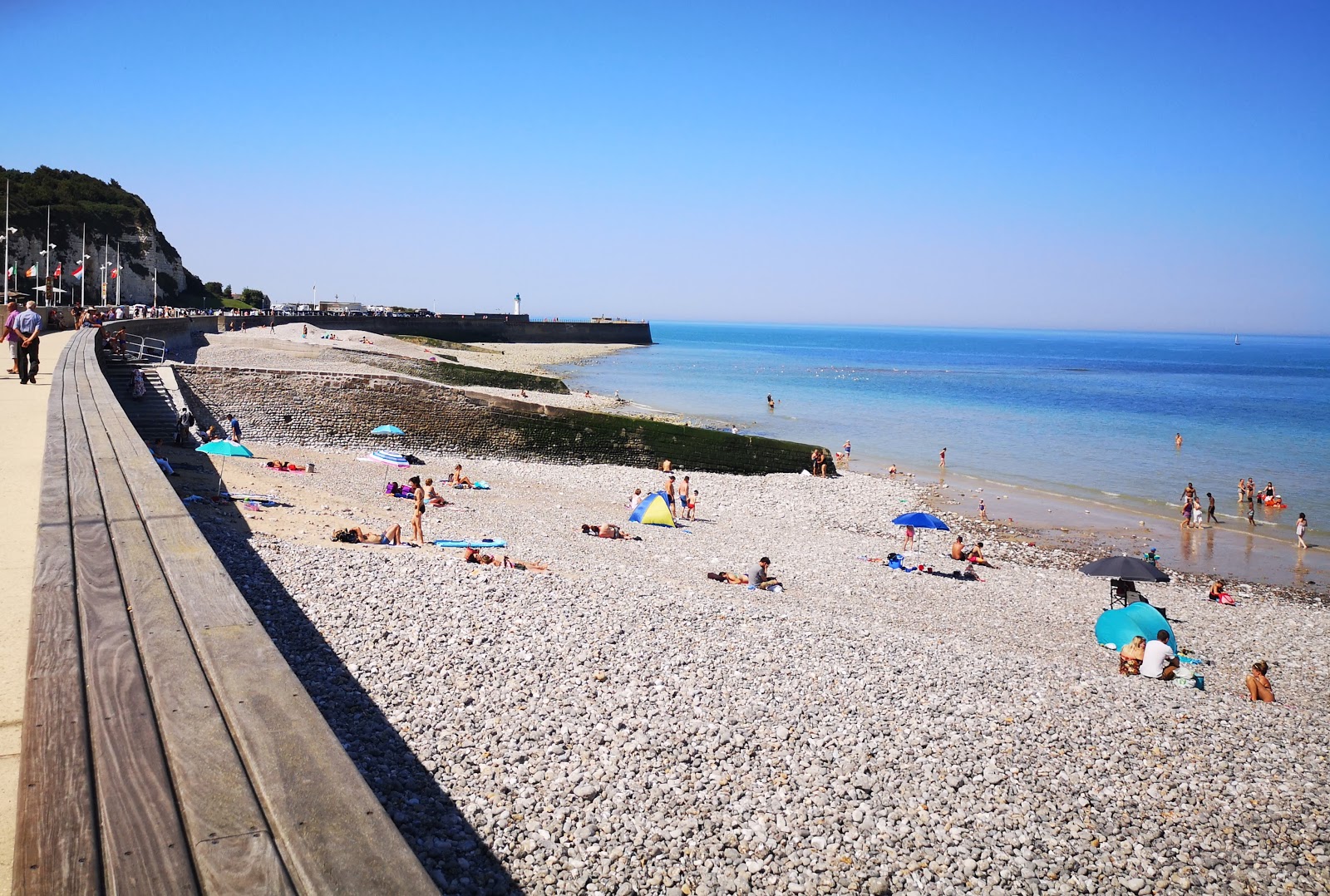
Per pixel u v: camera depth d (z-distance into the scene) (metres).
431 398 43.03
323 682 10.95
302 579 14.41
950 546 33.84
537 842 8.66
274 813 3.50
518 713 11.05
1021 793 11.05
